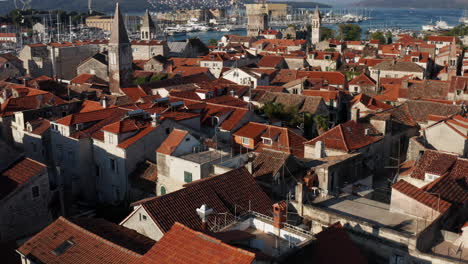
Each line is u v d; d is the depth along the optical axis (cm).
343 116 11962
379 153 7675
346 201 5197
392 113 8812
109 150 7694
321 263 3888
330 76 14712
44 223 6644
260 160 6075
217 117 8631
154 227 4628
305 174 6003
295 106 10569
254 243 4188
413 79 14188
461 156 6353
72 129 8088
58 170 8038
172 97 9850
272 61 19000
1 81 13962
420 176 5634
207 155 6938
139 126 7856
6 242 5831
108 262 4147
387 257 4278
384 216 4784
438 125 7081
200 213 4384
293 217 4878
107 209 7381
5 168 6656
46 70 19088
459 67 18225
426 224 4488
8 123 9744
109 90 14250
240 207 5066
